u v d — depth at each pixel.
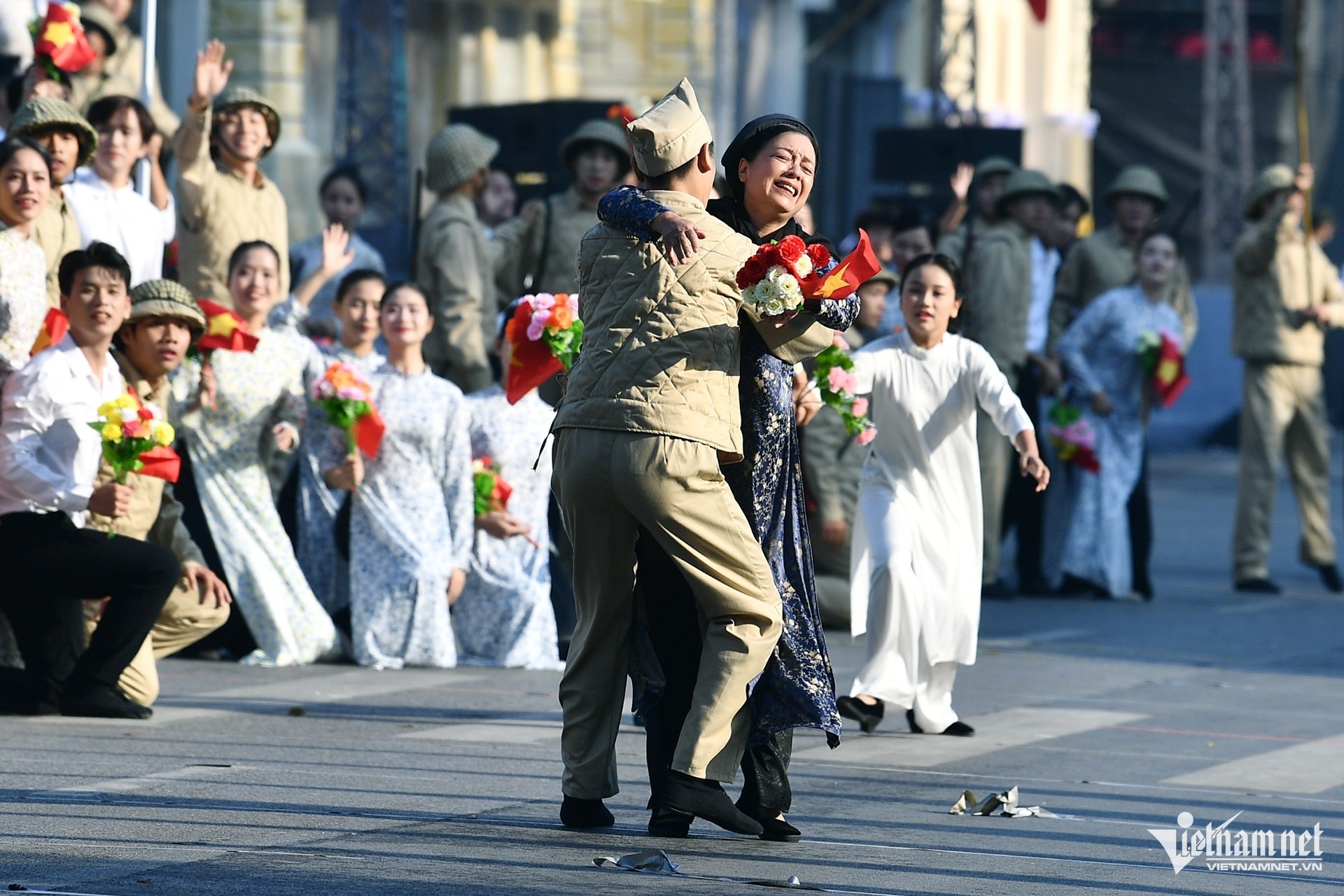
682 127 13.21
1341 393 66.25
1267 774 16.75
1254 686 21.84
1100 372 30.12
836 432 25.00
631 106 31.00
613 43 60.94
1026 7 85.62
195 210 22.98
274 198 23.80
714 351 12.96
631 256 13.05
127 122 22.30
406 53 48.88
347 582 23.06
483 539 22.88
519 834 13.52
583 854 12.94
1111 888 12.53
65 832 13.11
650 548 13.55
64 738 16.80
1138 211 31.17
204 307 21.53
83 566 17.66
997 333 29.12
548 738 17.53
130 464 17.42
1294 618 28.11
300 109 47.38
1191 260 86.00
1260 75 84.06
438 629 22.17
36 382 17.58
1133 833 14.34
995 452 29.42
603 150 26.06
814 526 25.91
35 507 17.66
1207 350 61.25
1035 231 30.34
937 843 13.77
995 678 22.05
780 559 13.46
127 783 14.81
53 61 22.34
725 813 13.15
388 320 22.62
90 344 17.94
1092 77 93.12
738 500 13.44
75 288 17.81
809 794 15.46
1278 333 31.22
